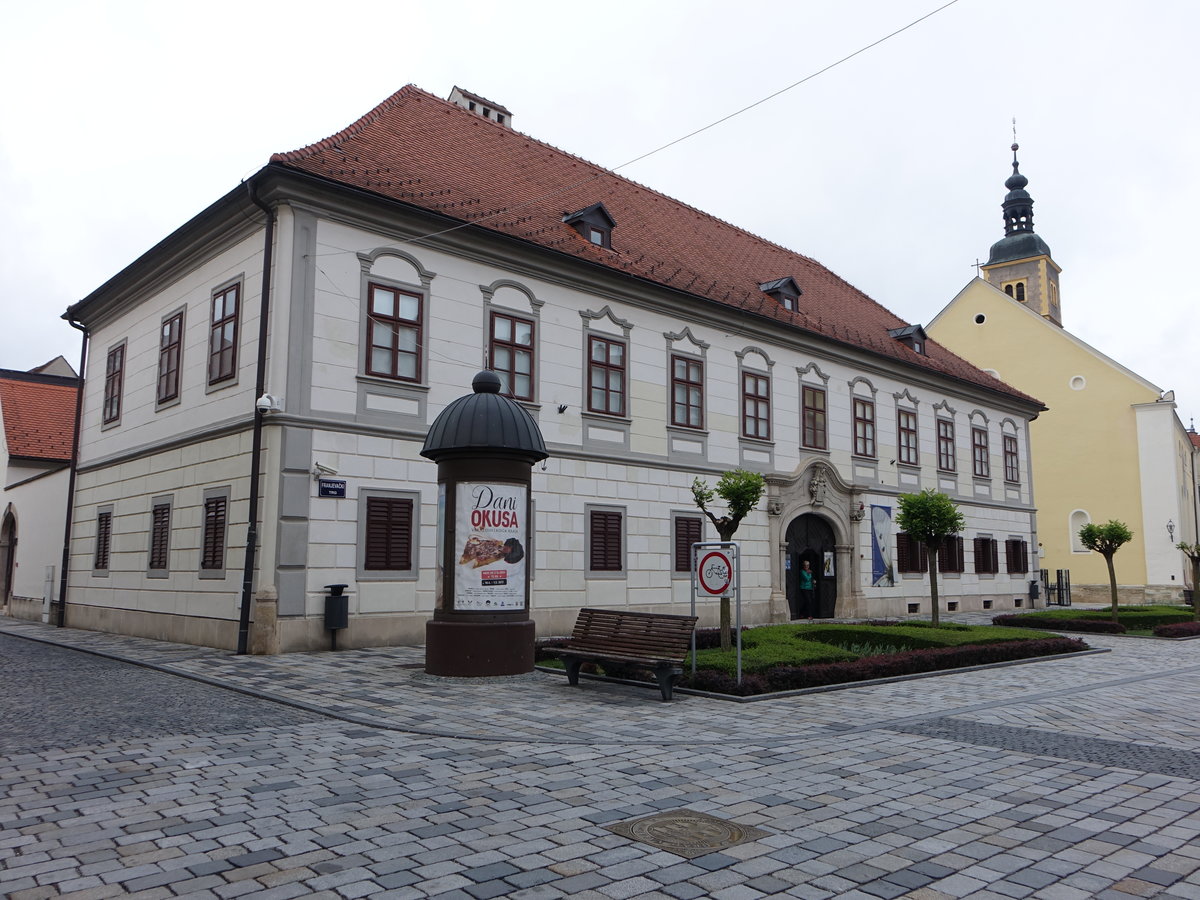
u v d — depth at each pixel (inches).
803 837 221.0
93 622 888.9
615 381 853.8
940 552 1248.8
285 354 631.8
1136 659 661.9
